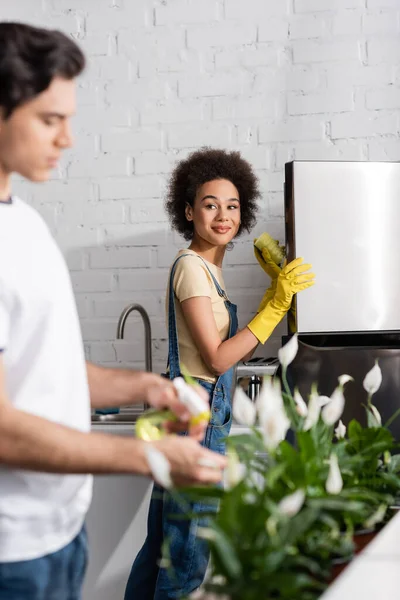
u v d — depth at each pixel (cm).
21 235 122
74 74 121
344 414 223
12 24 117
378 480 134
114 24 288
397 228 240
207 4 282
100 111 288
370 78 274
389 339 239
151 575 227
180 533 216
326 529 111
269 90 279
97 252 288
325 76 276
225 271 280
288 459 113
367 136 274
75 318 131
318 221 238
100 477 244
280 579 89
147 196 286
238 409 116
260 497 100
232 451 108
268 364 254
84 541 136
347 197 239
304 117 277
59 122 121
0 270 117
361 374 223
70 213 290
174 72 284
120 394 141
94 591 242
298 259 236
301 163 239
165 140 285
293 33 277
